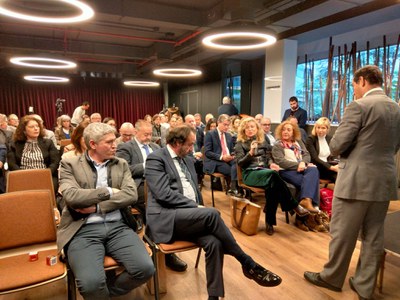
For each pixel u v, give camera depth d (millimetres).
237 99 8258
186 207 1850
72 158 1771
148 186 1913
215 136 3914
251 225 2893
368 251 1811
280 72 5938
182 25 5141
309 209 2982
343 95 5609
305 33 5473
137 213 2432
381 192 1687
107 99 10492
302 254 2539
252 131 3342
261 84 7852
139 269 1543
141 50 7812
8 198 1645
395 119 1676
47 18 3082
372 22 4906
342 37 5633
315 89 6383
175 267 2277
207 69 8758
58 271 1490
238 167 3285
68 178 1688
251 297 1948
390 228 2160
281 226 3150
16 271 1478
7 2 2818
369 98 1699
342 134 1720
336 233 1869
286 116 5395
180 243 1784
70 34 6598
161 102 11539
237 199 3084
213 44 3912
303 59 6586
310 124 5727
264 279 1769
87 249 1563
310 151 3514
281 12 4902
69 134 5445
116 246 1639
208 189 4660
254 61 8062
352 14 4477
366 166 1686
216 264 1726
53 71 7727
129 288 1604
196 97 9531
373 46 5184
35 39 6820
